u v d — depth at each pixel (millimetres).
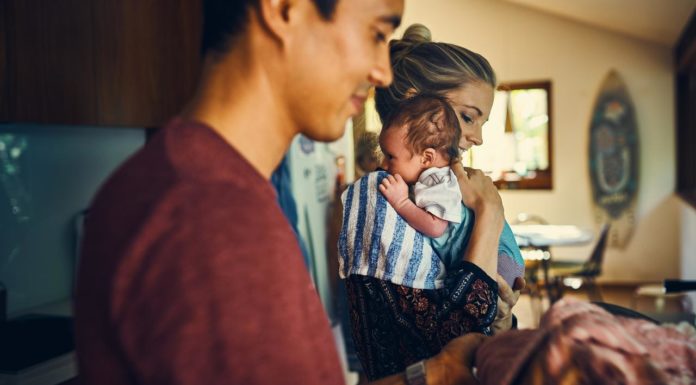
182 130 534
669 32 6336
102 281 486
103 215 507
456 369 661
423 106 985
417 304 908
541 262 5531
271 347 475
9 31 1648
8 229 2018
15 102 1666
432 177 975
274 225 510
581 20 7086
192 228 473
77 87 1779
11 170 2027
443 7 7438
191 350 463
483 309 878
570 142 7344
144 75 1912
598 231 7363
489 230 932
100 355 507
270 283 484
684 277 6512
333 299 2633
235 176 510
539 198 7465
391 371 933
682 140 7000
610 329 577
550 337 582
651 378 545
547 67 7297
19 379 1510
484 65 1004
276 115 577
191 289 465
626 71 7160
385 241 939
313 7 548
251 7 552
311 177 2471
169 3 1952
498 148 1062
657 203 7199
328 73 562
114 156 2418
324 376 515
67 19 1755
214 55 574
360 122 1138
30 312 2064
